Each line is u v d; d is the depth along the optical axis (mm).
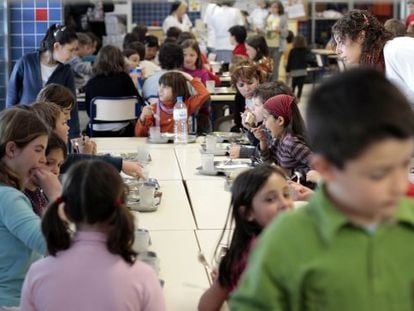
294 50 11438
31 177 2275
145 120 5148
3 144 2178
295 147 3432
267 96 3984
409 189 1641
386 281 1139
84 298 1691
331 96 1099
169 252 2439
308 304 1146
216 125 6188
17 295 2102
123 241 1717
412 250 1158
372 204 1082
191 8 13000
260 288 1162
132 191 3129
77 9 9719
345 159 1067
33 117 2246
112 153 4328
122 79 5715
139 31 9250
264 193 1918
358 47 3479
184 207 3049
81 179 1707
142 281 1732
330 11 13617
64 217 1726
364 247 1138
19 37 6562
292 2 12602
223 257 1983
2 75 6551
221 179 3643
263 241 1193
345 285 1126
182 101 5051
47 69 5105
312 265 1133
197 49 6934
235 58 7160
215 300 1943
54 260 1729
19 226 2047
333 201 1156
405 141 1061
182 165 4016
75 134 4789
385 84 1101
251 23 11539
